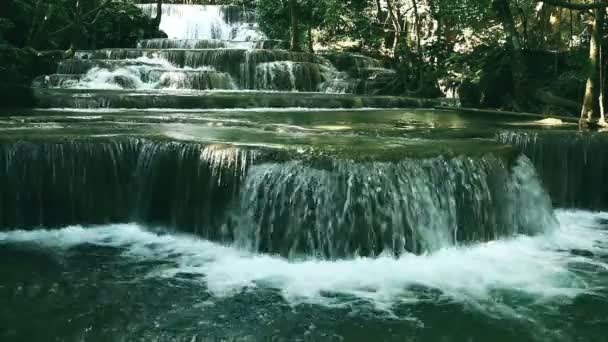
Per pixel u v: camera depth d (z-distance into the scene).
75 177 8.84
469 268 7.52
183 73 20.19
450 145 9.05
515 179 8.91
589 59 13.66
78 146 8.81
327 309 6.29
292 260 7.61
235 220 8.03
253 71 22.00
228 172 8.12
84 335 5.64
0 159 8.50
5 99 14.79
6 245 8.06
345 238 7.56
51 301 6.34
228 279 7.02
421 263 7.61
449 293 6.75
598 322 6.12
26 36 23.69
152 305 6.30
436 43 24.05
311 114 14.78
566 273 7.44
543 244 8.61
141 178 8.99
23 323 5.85
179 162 8.59
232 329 5.83
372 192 7.64
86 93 16.27
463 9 20.34
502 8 17.14
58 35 24.78
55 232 8.66
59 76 19.22
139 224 9.02
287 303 6.42
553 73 18.97
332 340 5.65
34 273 7.08
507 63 19.70
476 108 19.33
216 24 33.50
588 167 10.84
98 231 8.76
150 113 13.82
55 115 12.75
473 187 8.37
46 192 8.74
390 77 23.55
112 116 12.58
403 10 27.69
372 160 7.75
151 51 22.23
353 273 7.23
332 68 24.23
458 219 8.23
